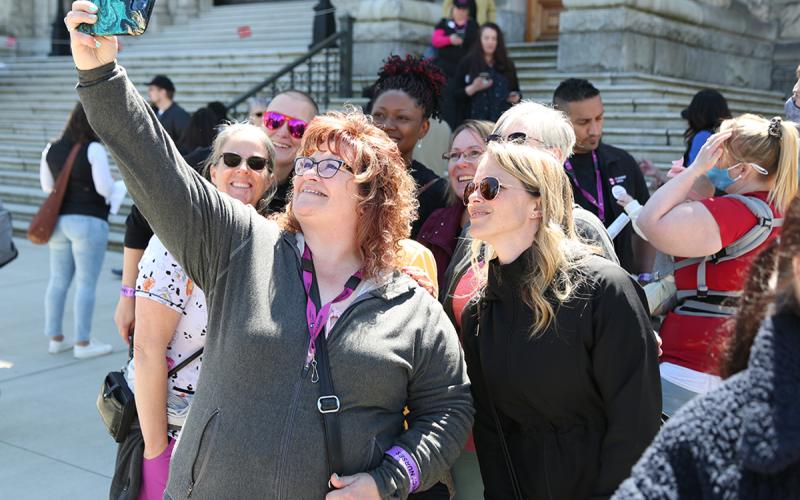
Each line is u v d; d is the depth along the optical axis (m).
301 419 1.98
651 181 6.38
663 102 9.09
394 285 2.17
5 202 11.71
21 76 15.52
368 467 2.03
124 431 2.62
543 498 2.23
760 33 12.55
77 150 5.66
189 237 2.04
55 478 4.13
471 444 2.66
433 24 12.02
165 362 2.45
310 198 2.14
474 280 2.54
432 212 3.50
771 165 2.68
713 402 1.20
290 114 3.61
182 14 16.59
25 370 5.66
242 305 2.04
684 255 2.69
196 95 13.02
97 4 1.84
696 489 1.17
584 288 2.15
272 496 1.96
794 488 1.12
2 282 8.23
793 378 1.13
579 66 10.54
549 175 2.18
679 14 10.91
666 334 2.88
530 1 13.46
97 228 5.82
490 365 2.27
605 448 2.12
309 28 14.73
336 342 2.03
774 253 1.31
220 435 1.98
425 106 3.76
